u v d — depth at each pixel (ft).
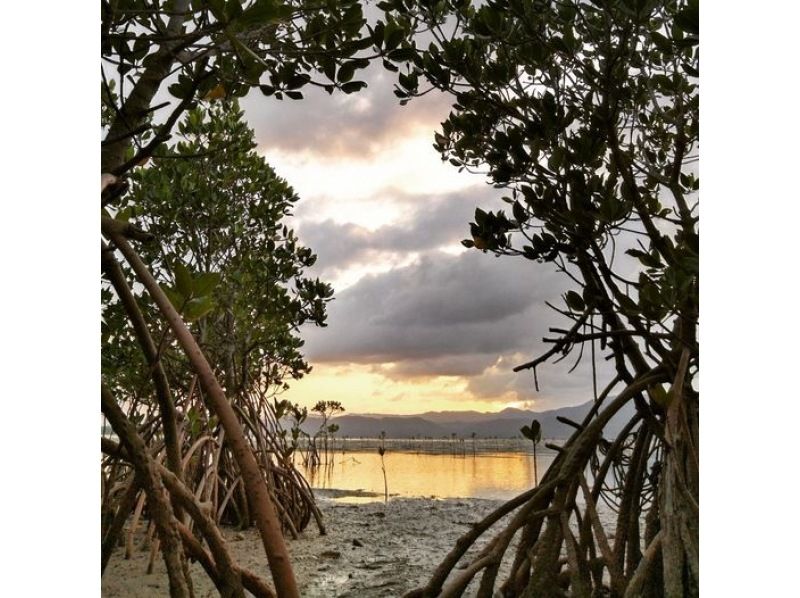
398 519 26.48
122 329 19.30
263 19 5.96
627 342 11.50
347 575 16.43
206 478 20.03
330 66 8.75
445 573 10.83
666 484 8.90
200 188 23.40
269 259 27.14
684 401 9.87
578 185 10.21
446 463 72.84
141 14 6.95
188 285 6.06
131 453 6.36
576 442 10.92
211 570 7.43
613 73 10.58
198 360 5.93
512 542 20.33
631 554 11.45
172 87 8.59
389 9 10.54
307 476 53.47
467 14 10.95
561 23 10.18
